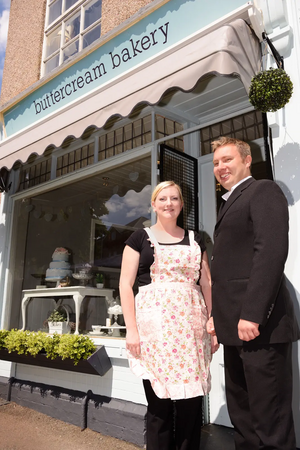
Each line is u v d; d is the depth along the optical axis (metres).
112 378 3.41
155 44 3.42
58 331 4.23
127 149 3.99
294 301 2.38
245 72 2.45
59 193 4.78
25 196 5.21
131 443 2.95
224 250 1.88
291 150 2.54
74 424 3.40
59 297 4.39
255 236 1.70
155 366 2.06
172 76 2.62
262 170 3.44
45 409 3.75
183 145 3.91
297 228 2.45
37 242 4.89
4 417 3.65
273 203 1.73
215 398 3.27
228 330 1.79
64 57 5.09
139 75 2.92
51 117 3.91
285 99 2.25
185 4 3.22
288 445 1.60
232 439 2.86
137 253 2.29
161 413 2.15
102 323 3.84
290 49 2.64
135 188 3.86
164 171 3.44
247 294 1.62
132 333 2.13
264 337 1.68
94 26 4.73
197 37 2.63
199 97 3.54
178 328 2.08
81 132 3.39
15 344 3.84
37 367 4.14
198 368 2.07
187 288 2.17
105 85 3.25
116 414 3.11
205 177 3.81
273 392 1.64
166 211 2.27
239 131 3.67
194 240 2.31
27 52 5.58
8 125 5.25
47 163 5.00
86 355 3.34
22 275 4.95
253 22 2.56
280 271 1.61
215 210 3.68
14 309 4.90
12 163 4.20
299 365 2.33
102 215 4.18
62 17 5.23
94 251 4.16
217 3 3.03
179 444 2.16
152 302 2.14
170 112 3.77
